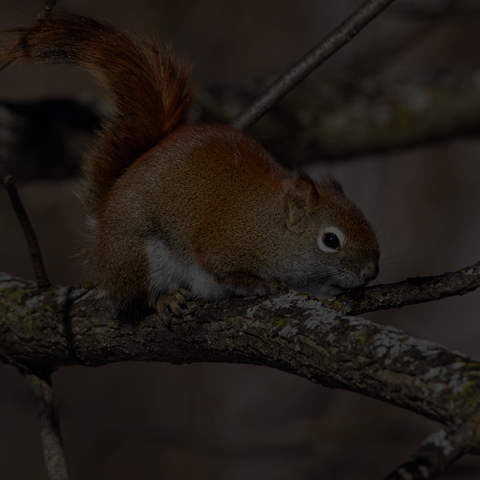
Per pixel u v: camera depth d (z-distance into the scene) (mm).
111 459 17344
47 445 7453
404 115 13211
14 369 16922
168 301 7445
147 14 19594
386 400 5203
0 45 8148
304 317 6059
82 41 8312
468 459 11820
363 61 16250
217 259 8414
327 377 5648
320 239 8602
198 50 20125
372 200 19562
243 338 6512
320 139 13109
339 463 14906
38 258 8109
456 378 4773
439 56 20594
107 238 8266
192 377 18688
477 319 17703
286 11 20875
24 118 11875
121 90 8375
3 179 7109
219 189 8375
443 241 19328
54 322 7879
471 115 13320
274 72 19766
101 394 18688
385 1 8297
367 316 17203
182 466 17234
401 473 4117
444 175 19844
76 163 12133
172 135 8531
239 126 8938
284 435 14414
